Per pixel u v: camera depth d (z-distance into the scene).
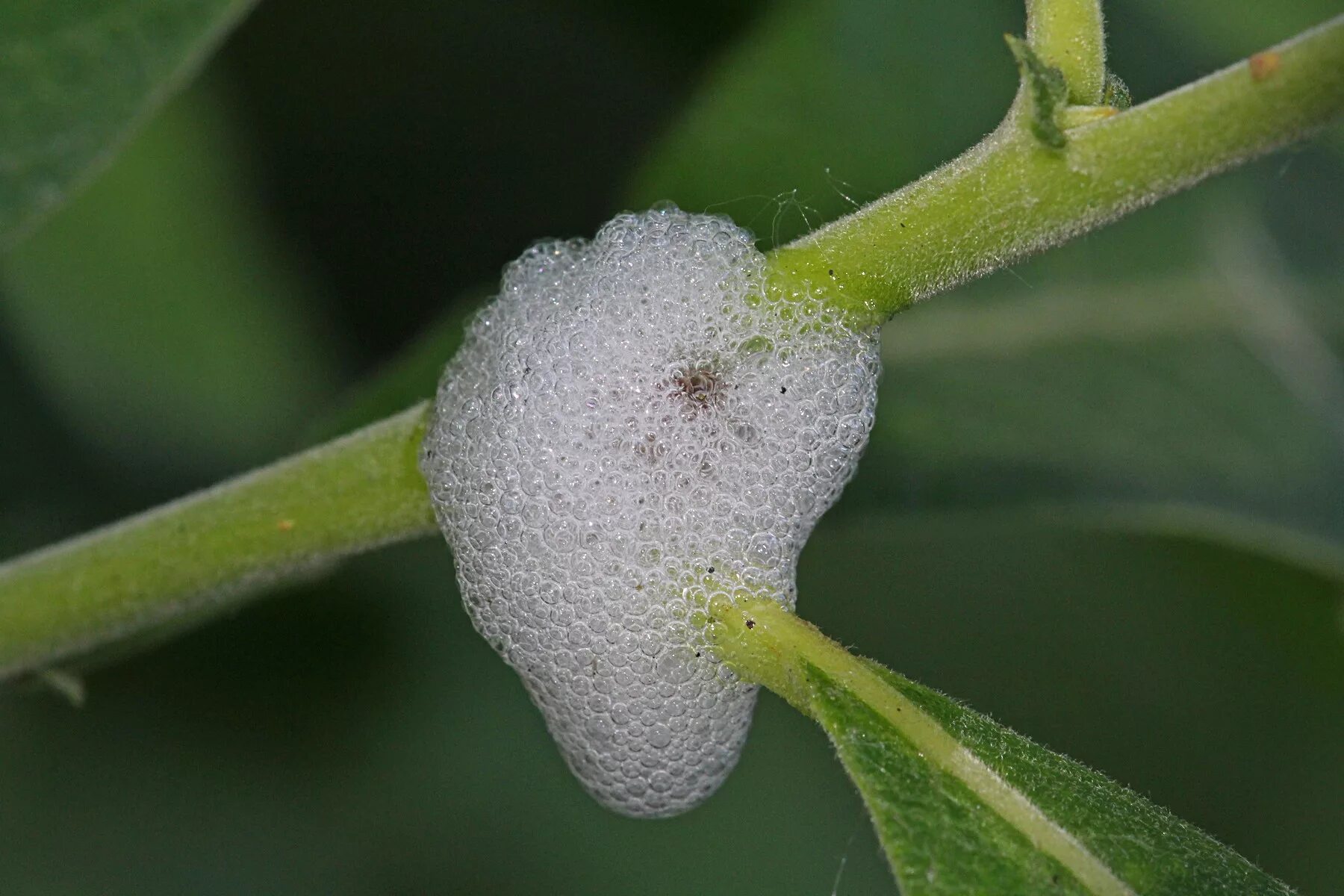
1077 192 0.13
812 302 0.13
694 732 0.14
